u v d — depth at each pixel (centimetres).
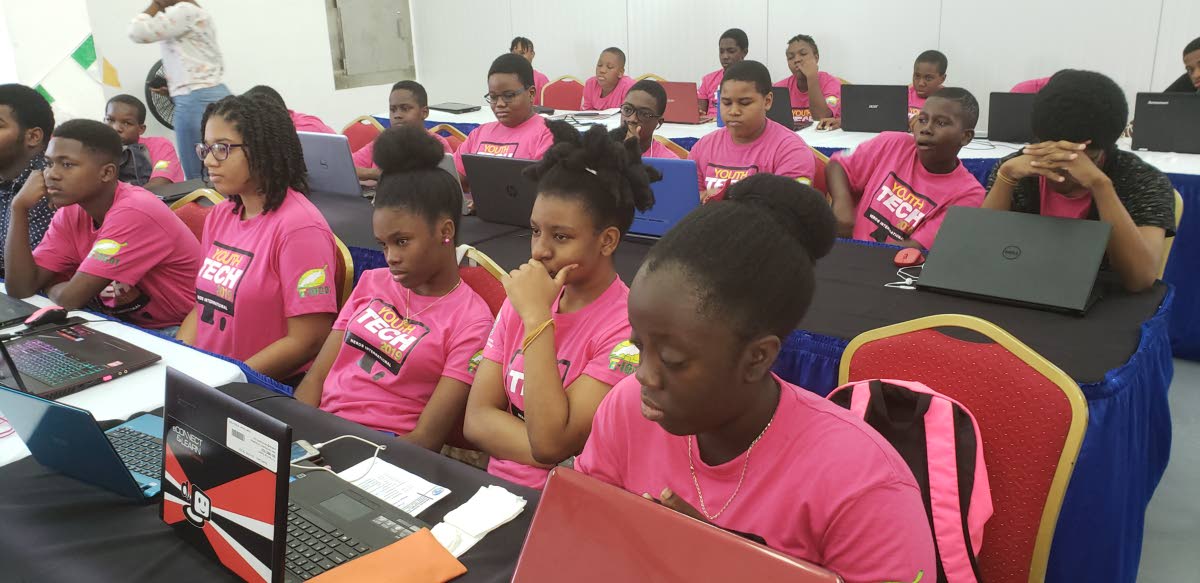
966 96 283
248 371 188
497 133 400
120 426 157
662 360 84
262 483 105
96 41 566
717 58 713
